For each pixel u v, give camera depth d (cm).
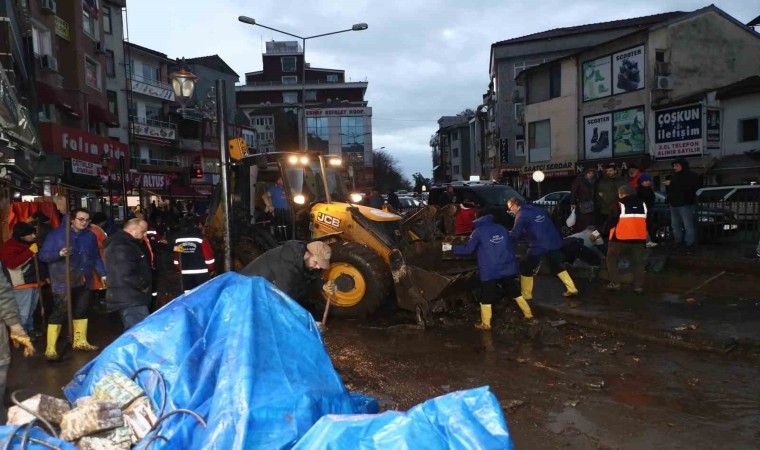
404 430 222
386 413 237
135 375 283
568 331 720
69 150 1927
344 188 1044
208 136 5469
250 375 246
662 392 506
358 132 8212
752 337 609
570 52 4231
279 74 8938
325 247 456
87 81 2731
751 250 938
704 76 2781
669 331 650
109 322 878
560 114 3259
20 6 1895
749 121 2448
